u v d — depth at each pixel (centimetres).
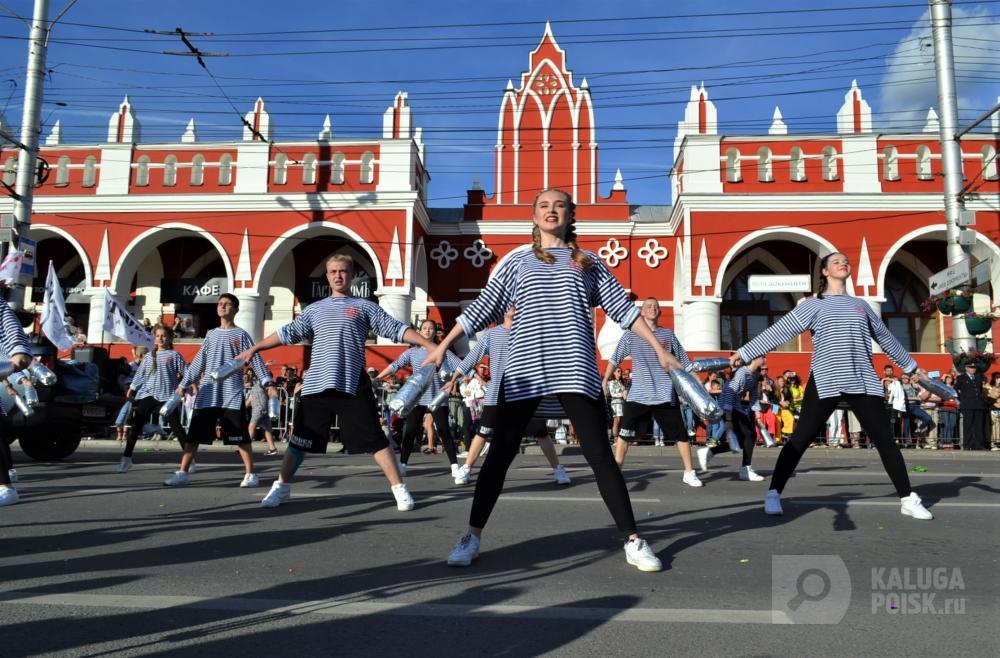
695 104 2369
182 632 307
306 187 2352
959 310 1558
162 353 939
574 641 298
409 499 610
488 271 2564
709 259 2267
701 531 521
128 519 568
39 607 339
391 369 910
